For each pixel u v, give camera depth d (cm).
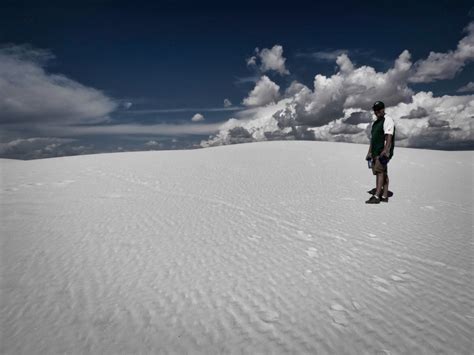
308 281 324
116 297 290
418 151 2017
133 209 620
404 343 229
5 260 368
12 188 840
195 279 327
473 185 983
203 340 232
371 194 796
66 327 245
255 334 239
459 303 282
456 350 221
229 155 1731
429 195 798
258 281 323
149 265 359
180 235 464
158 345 226
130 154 1789
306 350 222
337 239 453
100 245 419
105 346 224
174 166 1303
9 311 266
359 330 245
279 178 1041
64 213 585
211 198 730
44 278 325
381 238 457
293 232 483
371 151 708
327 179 1036
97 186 876
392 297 293
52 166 1308
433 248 418
